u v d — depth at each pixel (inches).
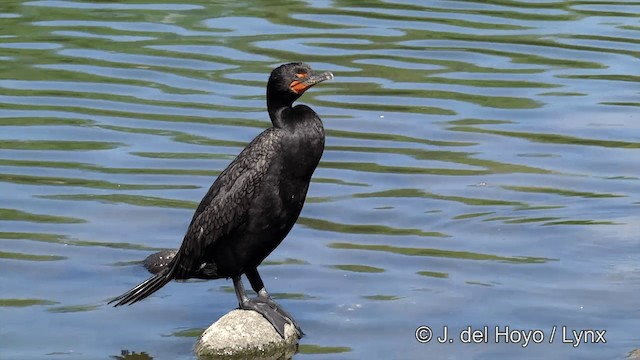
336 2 849.5
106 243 520.7
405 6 840.3
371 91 691.4
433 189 573.0
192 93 684.1
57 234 527.5
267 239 440.8
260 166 431.8
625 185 575.8
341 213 549.3
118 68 717.9
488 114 661.9
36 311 463.2
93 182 579.5
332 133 637.3
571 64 732.7
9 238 522.3
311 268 498.0
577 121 652.7
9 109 659.4
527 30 789.2
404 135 635.5
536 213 546.6
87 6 837.8
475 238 524.1
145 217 544.4
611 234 525.0
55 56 737.0
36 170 590.6
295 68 440.1
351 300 470.3
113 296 475.8
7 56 735.7
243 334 433.4
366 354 430.0
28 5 838.5
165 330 451.5
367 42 762.8
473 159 606.9
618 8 836.0
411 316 456.8
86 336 444.8
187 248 448.5
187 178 584.7
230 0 856.9
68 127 639.1
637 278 484.4
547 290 475.8
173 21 802.8
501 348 432.5
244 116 655.1
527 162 603.5
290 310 463.2
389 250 513.3
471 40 768.9
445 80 708.0
